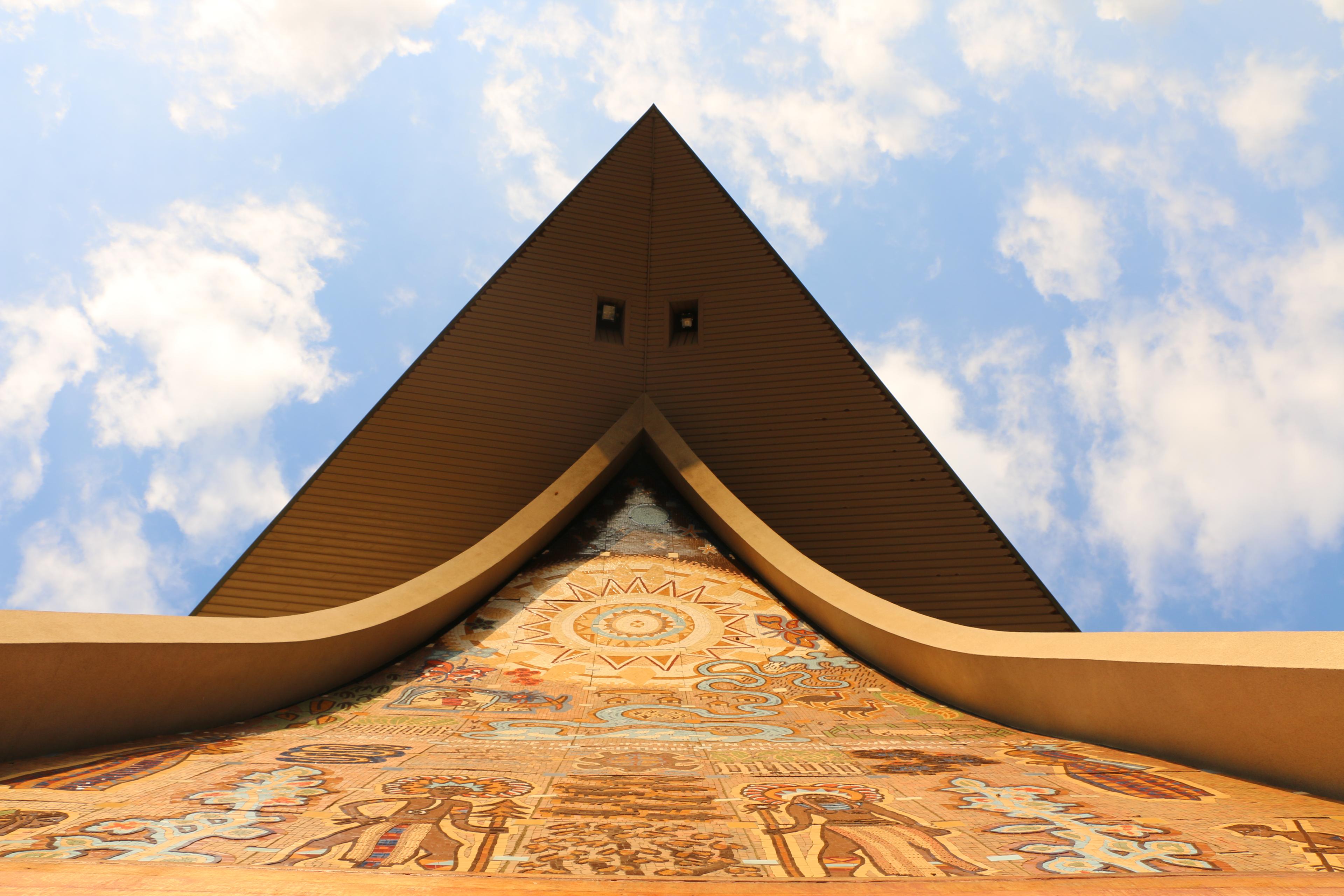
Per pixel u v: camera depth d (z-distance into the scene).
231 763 4.02
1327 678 3.28
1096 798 3.40
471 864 2.45
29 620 4.05
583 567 9.29
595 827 2.91
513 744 4.84
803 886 2.28
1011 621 10.20
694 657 7.46
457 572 8.13
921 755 4.55
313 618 6.52
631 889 2.24
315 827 2.84
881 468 11.23
